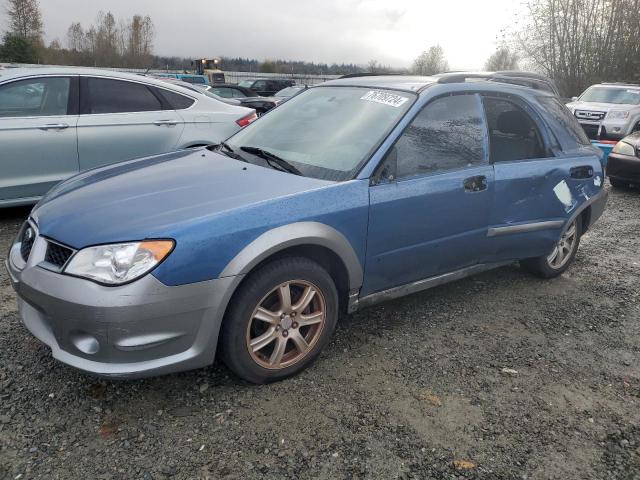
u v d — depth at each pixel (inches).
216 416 102.8
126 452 92.5
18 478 85.6
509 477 92.2
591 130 526.0
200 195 109.0
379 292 130.9
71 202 110.3
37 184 208.5
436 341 136.3
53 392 106.6
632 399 116.9
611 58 899.4
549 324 149.8
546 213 161.9
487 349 134.0
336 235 114.0
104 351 93.7
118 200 108.0
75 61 2378.2
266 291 106.1
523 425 105.7
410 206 126.0
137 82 231.6
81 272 93.3
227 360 106.9
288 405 107.1
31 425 97.3
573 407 112.7
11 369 113.2
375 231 121.4
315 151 130.6
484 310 156.0
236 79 1907.0
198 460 91.7
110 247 93.8
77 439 94.9
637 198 324.5
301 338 115.3
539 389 118.3
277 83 1165.1
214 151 145.6
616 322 153.6
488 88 151.3
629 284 182.2
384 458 94.4
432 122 134.6
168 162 134.3
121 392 108.0
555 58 951.0
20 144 202.1
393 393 113.1
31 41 1929.1
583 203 172.6
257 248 102.3
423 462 94.1
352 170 121.4
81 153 215.8
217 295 99.2
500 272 186.9
